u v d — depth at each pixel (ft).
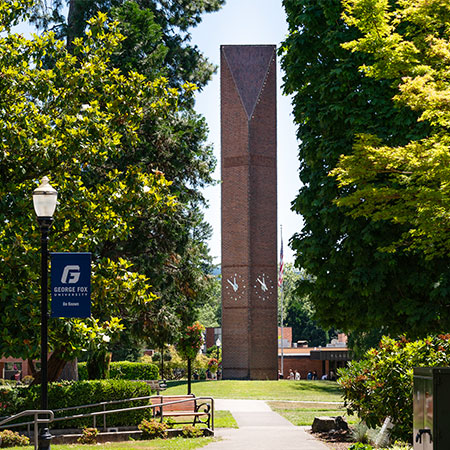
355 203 51.29
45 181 45.83
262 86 174.19
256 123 172.86
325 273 69.26
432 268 63.77
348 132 66.59
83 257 47.80
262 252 171.42
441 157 42.91
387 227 63.82
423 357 51.83
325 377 224.33
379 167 49.08
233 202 172.35
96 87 69.87
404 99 46.06
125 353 207.62
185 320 102.53
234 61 175.11
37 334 56.54
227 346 169.78
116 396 66.08
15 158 62.69
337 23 69.46
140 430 66.13
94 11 105.60
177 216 95.76
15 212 60.03
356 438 57.57
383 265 63.98
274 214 172.96
